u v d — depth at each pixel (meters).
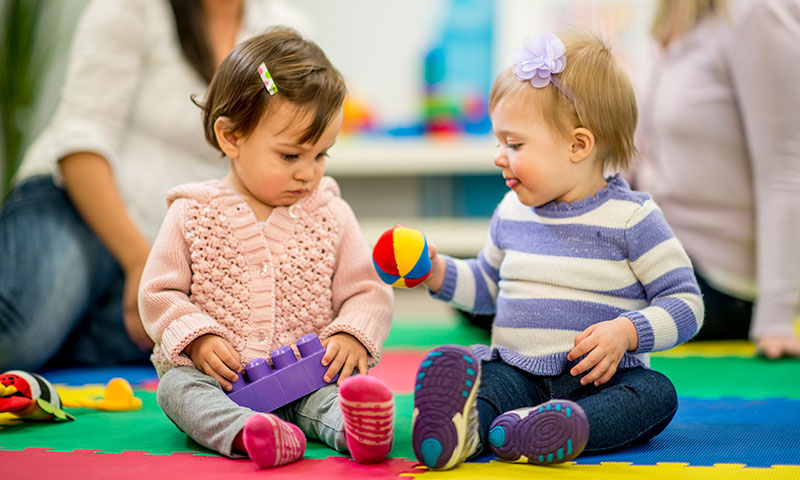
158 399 0.96
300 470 0.79
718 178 1.89
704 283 1.95
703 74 1.87
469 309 1.13
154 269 1.02
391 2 3.64
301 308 1.06
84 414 1.14
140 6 1.65
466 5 3.60
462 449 0.78
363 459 0.81
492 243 1.11
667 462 0.83
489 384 0.93
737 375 1.51
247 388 0.94
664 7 1.94
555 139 1.00
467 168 3.32
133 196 1.66
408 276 1.00
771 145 1.75
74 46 1.68
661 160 1.96
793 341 1.72
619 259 1.00
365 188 3.71
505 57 3.57
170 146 1.71
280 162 1.03
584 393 0.96
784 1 1.75
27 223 1.60
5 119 2.98
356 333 0.99
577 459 0.85
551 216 1.03
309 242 1.07
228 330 1.02
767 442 0.93
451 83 3.59
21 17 3.00
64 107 1.64
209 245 1.04
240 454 0.85
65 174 1.56
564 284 1.00
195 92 1.68
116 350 1.71
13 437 0.98
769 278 1.76
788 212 1.74
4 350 1.46
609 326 0.92
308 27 1.81
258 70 1.01
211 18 1.68
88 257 1.64
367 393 0.78
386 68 3.66
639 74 2.07
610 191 1.02
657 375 0.93
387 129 3.59
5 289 1.49
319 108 1.01
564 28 1.12
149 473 0.78
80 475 0.77
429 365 0.78
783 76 1.73
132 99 1.68
